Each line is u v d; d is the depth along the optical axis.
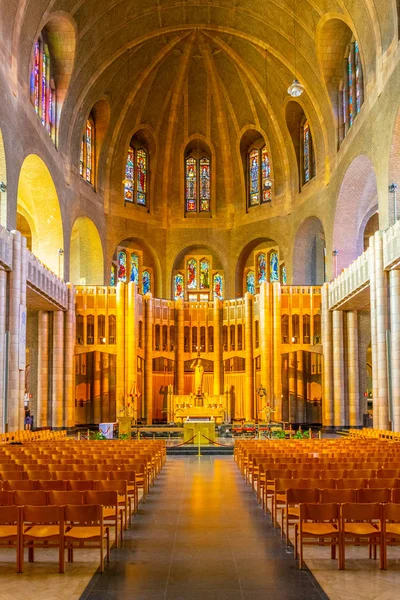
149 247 49.56
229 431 35.12
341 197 37.50
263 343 39.91
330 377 38.53
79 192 41.66
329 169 39.78
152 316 42.34
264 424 36.09
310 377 42.25
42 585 8.20
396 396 26.98
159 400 43.03
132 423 38.16
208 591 7.98
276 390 39.28
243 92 47.09
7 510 8.75
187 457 26.45
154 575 8.66
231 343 43.22
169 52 44.72
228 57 45.44
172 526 11.84
